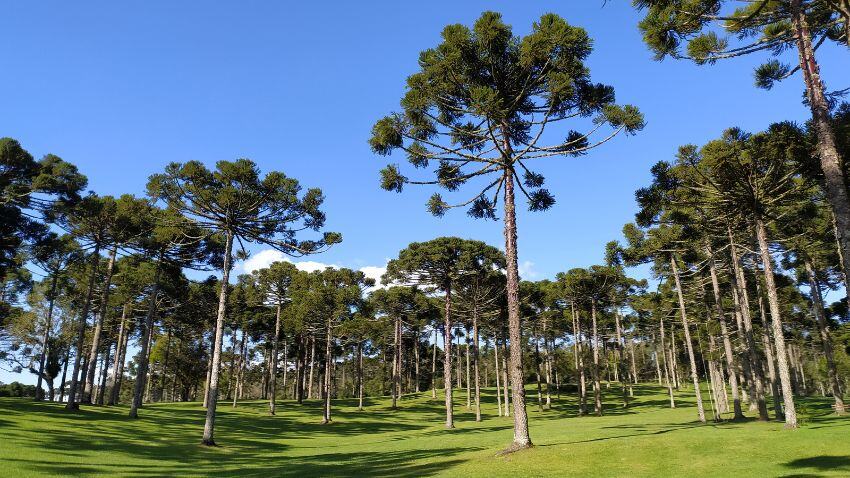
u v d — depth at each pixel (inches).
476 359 1462.8
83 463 551.8
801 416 707.4
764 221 737.0
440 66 535.5
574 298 1513.3
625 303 1669.5
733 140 640.4
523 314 1528.1
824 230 867.4
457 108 569.3
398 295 1562.5
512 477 425.4
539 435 835.4
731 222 822.5
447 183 686.5
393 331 2249.0
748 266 1123.9
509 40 551.5
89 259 1251.8
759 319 1400.1
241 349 2025.1
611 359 2399.1
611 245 1054.4
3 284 1590.8
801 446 488.7
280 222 896.9
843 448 461.7
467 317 1606.8
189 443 839.1
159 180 812.0
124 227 1061.8
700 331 1373.0
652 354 3302.2
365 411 1780.3
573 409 1761.8
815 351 2042.3
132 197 993.5
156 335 2188.7
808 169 627.2
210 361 1755.7
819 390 2456.9
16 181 967.0
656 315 1724.9
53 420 875.4
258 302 1601.9
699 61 491.8
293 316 1472.7
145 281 1198.3
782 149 606.9
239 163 829.2
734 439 550.3
